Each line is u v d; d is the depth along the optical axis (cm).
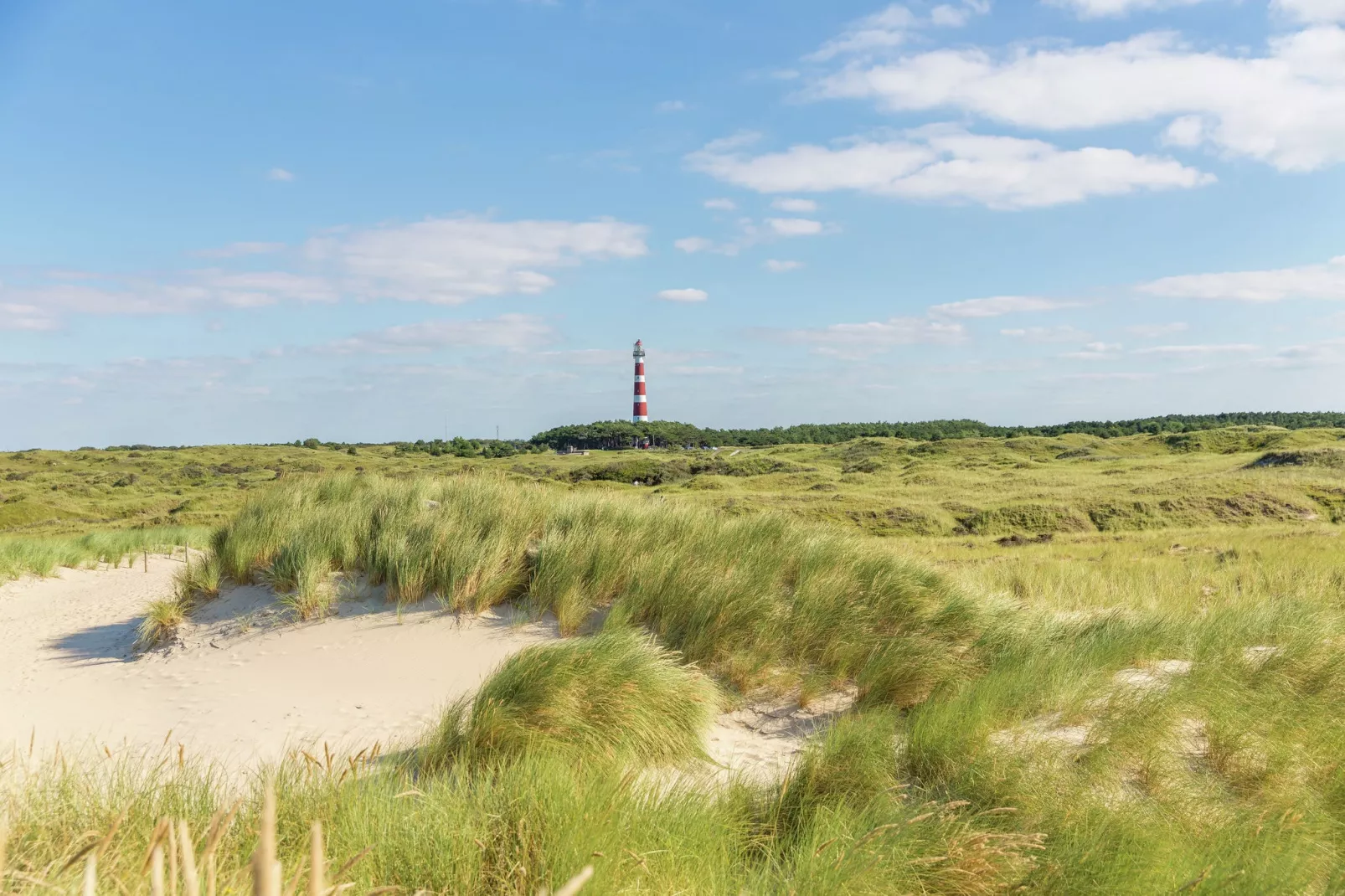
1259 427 8075
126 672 871
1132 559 1706
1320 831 427
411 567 954
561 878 349
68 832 356
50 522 4603
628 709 567
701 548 961
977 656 741
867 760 492
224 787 482
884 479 5938
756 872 397
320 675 791
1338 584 1272
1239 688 620
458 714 563
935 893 372
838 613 795
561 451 14312
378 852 362
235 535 1126
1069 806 434
